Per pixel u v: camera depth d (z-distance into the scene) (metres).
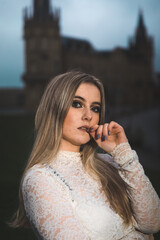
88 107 1.36
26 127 26.09
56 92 1.34
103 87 1.43
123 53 90.31
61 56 79.62
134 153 1.36
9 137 19.66
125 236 1.34
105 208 1.27
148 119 36.16
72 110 1.34
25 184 1.17
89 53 84.81
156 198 1.36
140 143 17.97
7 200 6.03
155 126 27.55
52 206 1.08
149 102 96.06
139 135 18.50
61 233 1.03
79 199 1.21
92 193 1.29
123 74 89.94
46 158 1.31
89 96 1.36
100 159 1.64
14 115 50.38
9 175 8.57
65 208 1.10
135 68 93.88
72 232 1.04
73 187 1.24
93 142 1.49
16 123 31.86
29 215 1.13
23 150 13.61
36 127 1.42
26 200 1.15
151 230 1.37
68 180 1.26
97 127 1.39
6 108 91.62
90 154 1.47
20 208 1.42
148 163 12.52
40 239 1.13
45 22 73.88
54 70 73.62
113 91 87.50
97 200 1.28
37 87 71.62
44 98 1.38
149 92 96.88
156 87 99.25
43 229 1.06
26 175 1.21
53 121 1.34
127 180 1.34
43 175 1.18
